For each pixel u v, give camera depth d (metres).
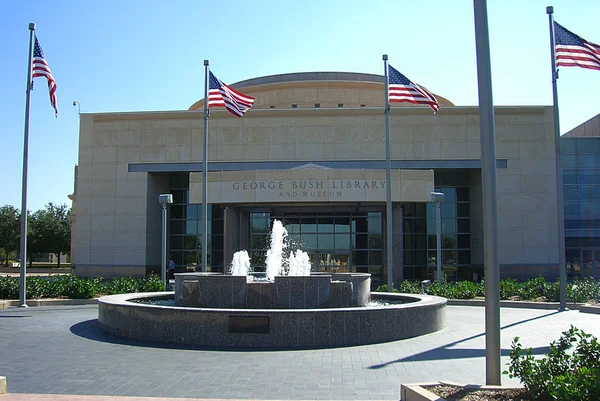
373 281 35.69
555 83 20.00
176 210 41.69
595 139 38.62
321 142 38.81
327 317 11.84
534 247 37.50
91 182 39.69
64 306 20.23
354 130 38.72
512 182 37.97
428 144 38.31
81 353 10.89
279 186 31.95
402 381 8.68
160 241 41.28
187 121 39.59
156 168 39.34
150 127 39.75
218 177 32.50
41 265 79.69
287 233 37.09
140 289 23.47
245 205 34.31
